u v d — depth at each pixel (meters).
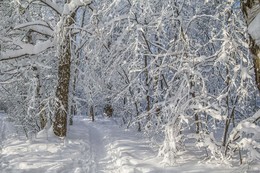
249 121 6.00
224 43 7.38
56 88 12.55
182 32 8.22
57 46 10.96
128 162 7.80
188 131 11.92
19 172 7.43
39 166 7.96
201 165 7.26
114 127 16.95
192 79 7.94
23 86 13.80
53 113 12.41
